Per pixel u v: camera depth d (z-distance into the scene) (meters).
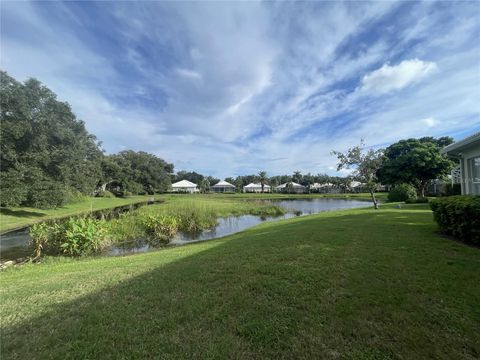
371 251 5.28
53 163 23.17
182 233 12.89
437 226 7.67
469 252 5.10
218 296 3.62
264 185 81.44
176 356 2.43
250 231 10.89
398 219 10.00
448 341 2.50
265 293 3.62
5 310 3.58
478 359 2.29
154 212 15.23
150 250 9.38
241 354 2.43
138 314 3.24
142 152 63.81
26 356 2.54
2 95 19.70
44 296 4.05
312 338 2.61
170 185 68.44
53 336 2.85
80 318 3.24
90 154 38.09
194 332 2.79
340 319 2.90
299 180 85.19
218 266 4.96
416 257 4.81
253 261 5.09
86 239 8.90
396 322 2.81
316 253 5.33
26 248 10.10
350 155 16.84
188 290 3.89
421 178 30.45
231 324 2.91
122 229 11.51
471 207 5.69
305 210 23.36
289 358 2.36
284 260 5.01
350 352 2.40
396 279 3.84
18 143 21.00
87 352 2.54
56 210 23.47
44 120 22.53
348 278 3.93
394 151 34.78
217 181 98.38
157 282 4.33
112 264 6.09
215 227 14.59
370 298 3.31
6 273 6.14
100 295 3.95
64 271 5.78
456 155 10.08
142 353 2.49
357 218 11.11
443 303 3.15
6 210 20.25
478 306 3.08
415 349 2.41
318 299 3.36
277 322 2.90
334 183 73.56
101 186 50.09
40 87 22.95
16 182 18.80
